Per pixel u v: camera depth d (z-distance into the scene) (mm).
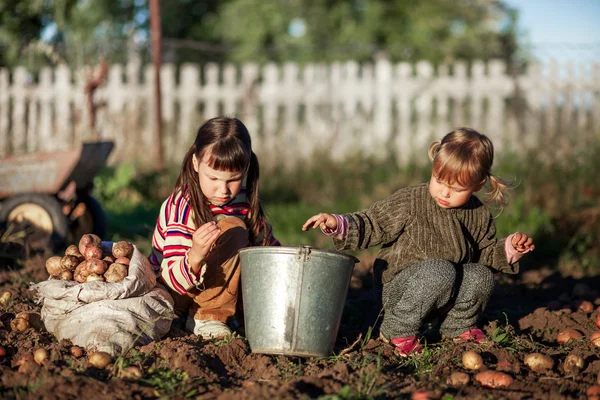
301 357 3314
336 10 19953
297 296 3125
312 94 12211
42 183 5715
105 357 3057
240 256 3318
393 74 12828
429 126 12141
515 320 4266
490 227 3713
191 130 11172
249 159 3408
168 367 3057
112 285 3307
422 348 3533
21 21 11695
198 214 3475
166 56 19109
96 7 18266
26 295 4184
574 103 11844
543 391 2998
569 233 7309
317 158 10961
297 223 8484
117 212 8594
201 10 21234
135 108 11391
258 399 2699
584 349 3564
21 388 2857
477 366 3188
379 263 3707
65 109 11734
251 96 11945
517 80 11930
